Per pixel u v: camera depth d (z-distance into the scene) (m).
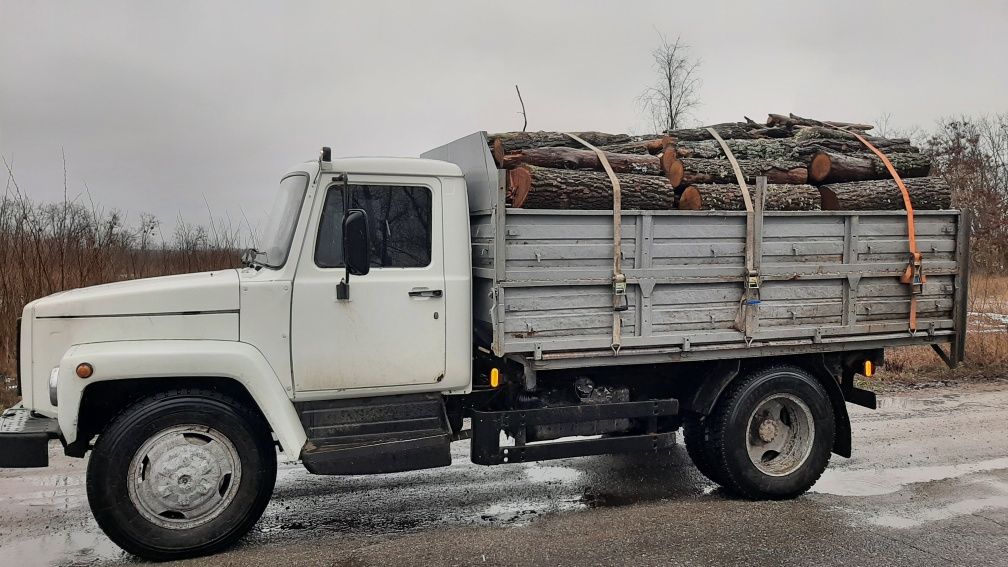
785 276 4.91
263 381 4.03
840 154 5.47
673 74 18.02
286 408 4.09
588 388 4.91
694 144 5.31
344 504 4.90
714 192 4.87
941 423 7.00
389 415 4.34
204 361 3.93
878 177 5.52
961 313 5.44
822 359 5.23
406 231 4.36
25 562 3.94
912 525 4.46
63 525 4.46
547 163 4.71
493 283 4.28
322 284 4.16
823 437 5.08
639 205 4.66
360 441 4.25
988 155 24.48
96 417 4.17
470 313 4.46
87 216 9.13
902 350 10.14
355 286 4.21
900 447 6.21
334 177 4.19
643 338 4.61
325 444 4.19
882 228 5.21
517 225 4.29
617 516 4.66
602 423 4.99
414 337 4.34
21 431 3.79
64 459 5.83
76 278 8.59
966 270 5.43
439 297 4.37
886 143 5.80
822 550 4.07
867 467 5.69
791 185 5.16
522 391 4.81
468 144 4.79
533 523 4.54
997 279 15.22
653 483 5.41
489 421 4.51
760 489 4.94
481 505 4.89
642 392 5.18
